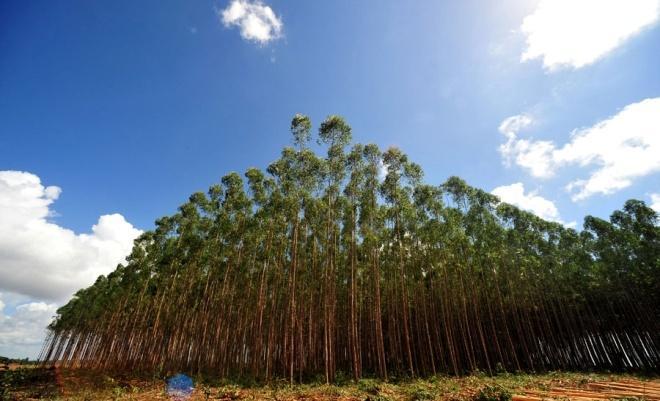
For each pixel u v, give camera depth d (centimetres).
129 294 4147
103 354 4081
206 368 3097
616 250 3341
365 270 3158
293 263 2444
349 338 2659
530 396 1377
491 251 3161
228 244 3238
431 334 3266
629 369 3144
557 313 3656
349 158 2622
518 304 3444
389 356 3256
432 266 3019
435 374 2442
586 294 3562
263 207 2794
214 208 3409
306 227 2869
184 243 3391
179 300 3444
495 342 3059
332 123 2517
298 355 2836
